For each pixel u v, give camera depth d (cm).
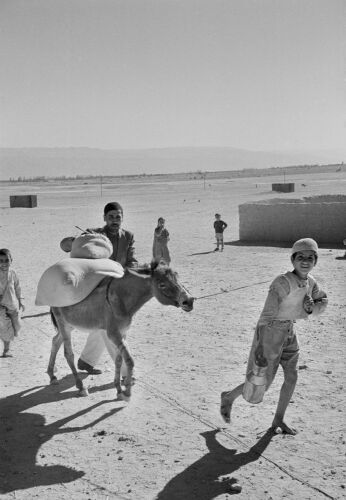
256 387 633
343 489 552
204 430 684
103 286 771
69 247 915
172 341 1040
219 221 2233
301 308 648
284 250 2188
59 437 684
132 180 14362
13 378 890
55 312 817
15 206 5297
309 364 893
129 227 3303
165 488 565
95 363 899
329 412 718
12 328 998
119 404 772
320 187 6994
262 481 570
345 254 1947
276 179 11112
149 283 741
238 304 1308
